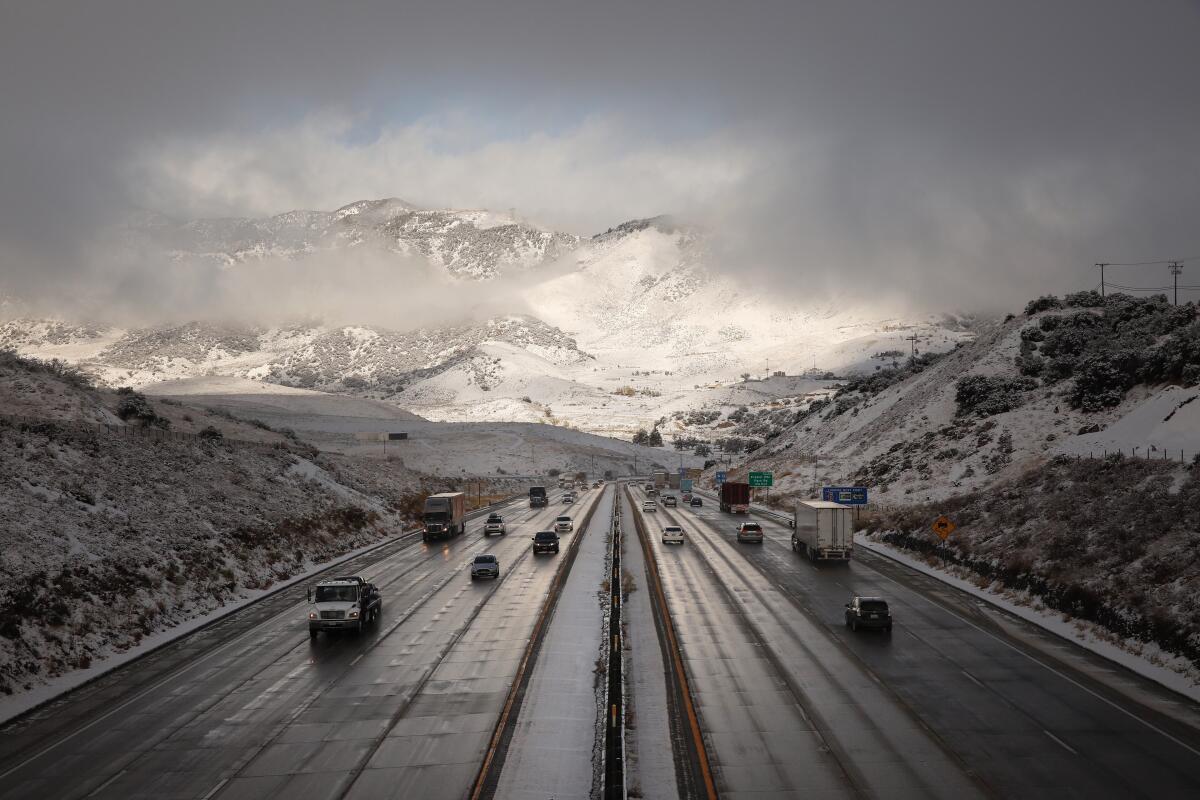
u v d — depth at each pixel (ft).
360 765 67.67
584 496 440.04
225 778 65.05
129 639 109.19
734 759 68.44
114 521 142.72
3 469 142.10
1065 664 96.94
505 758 69.21
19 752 71.20
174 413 332.39
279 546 178.29
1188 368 234.79
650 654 102.83
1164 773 64.13
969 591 144.15
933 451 285.64
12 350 267.39
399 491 321.73
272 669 97.30
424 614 128.77
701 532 249.55
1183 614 99.40
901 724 76.38
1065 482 175.01
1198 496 130.41
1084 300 377.09
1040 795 60.34
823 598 140.26
